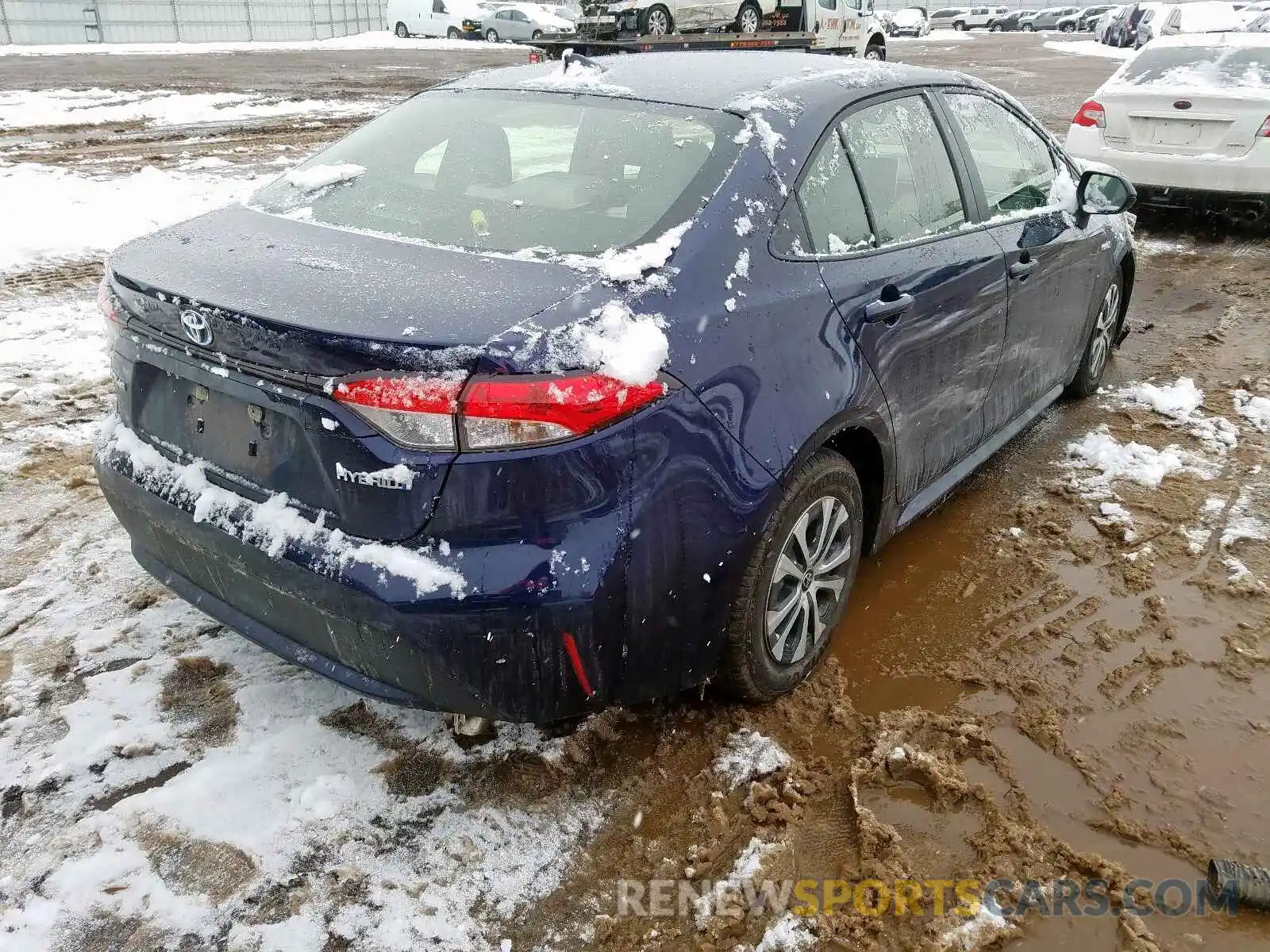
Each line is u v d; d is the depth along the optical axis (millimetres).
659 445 2105
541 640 2053
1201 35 8367
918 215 3109
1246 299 6672
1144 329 6074
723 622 2385
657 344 2107
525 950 2035
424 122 3055
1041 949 2059
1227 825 2365
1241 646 3023
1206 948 2059
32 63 23750
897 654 3000
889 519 3082
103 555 3377
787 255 2516
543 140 2746
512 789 2426
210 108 14891
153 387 2451
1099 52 33531
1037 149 4035
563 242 2383
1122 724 2693
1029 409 4152
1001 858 2266
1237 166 7629
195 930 2049
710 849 2275
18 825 2273
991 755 2566
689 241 2328
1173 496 3941
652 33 16688
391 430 1956
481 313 2018
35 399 4617
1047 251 3775
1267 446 4371
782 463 2365
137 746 2496
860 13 18312
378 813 2342
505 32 33281
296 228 2584
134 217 7934
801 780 2482
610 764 2518
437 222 2529
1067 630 3109
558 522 2021
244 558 2240
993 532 3730
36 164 9820
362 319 1996
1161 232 8664
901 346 2859
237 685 2750
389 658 2107
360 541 2078
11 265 6664
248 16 46469
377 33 37062
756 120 2660
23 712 2621
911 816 2387
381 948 2023
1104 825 2359
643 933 2078
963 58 29500
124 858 2195
